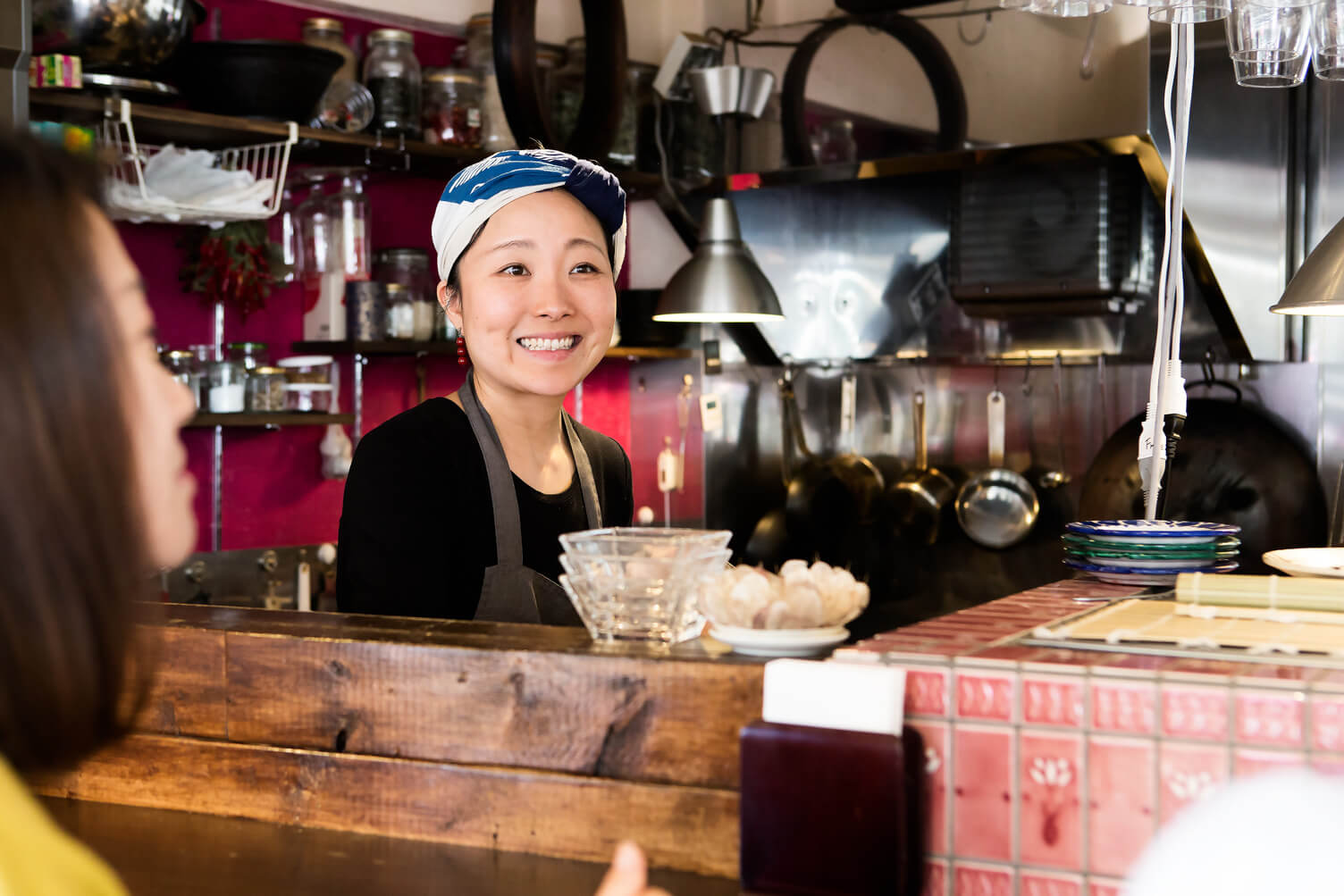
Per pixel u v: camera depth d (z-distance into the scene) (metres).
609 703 1.07
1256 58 1.62
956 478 3.66
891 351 3.70
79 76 2.32
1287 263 3.05
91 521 0.54
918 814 0.93
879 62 3.20
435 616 1.58
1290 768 0.83
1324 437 3.07
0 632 0.52
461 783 1.12
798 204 3.77
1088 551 1.56
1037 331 3.49
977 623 1.14
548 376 1.67
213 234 2.73
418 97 3.06
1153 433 1.82
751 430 3.93
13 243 0.52
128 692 0.59
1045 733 0.90
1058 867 0.90
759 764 0.94
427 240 3.52
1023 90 2.98
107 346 0.54
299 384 2.94
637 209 3.96
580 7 3.67
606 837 1.07
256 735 1.22
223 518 3.04
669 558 1.13
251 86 2.58
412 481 1.59
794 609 1.05
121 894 0.52
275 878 1.05
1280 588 1.19
